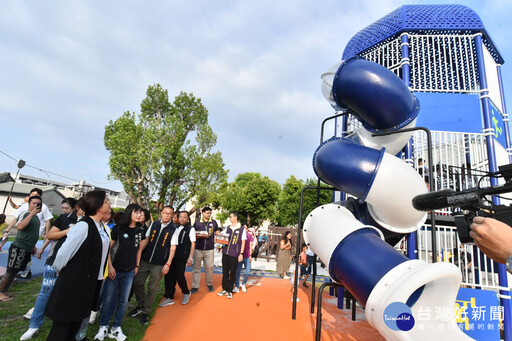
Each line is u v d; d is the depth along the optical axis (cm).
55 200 3061
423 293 225
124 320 428
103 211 301
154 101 2359
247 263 655
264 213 2850
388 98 338
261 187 2888
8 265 461
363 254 266
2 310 406
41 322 339
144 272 442
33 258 804
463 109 538
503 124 607
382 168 309
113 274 353
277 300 591
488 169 513
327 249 302
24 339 324
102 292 391
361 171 314
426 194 137
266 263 1376
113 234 371
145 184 2192
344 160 327
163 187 2184
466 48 550
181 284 514
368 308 228
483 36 564
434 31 555
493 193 114
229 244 591
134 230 382
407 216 319
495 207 118
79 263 267
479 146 539
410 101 353
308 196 2800
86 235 275
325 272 1208
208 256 620
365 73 341
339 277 286
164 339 377
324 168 346
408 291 201
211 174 2238
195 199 2250
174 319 445
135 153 2123
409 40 585
